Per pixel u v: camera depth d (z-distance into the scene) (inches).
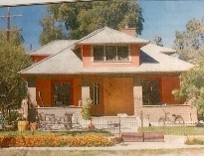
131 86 986.1
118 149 505.4
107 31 956.0
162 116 877.2
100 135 618.5
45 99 965.8
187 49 659.4
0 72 765.3
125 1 760.3
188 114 860.6
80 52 1011.9
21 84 852.6
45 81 973.8
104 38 943.0
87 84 939.3
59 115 860.0
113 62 954.7
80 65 960.3
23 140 539.2
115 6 808.9
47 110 861.8
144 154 464.1
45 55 1151.6
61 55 989.8
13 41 810.8
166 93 959.0
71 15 959.0
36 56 1156.5
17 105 829.2
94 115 951.0
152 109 892.0
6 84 778.2
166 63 955.3
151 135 605.9
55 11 930.7
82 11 938.1
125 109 978.1
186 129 666.2
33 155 478.0
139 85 932.0
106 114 971.3
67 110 863.7
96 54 960.3
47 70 917.8
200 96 663.8
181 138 578.2
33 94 893.2
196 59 669.3
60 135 607.5
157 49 1025.5
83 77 940.6
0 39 798.5
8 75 776.3
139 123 812.0
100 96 982.4
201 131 626.5
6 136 558.9
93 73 930.1
